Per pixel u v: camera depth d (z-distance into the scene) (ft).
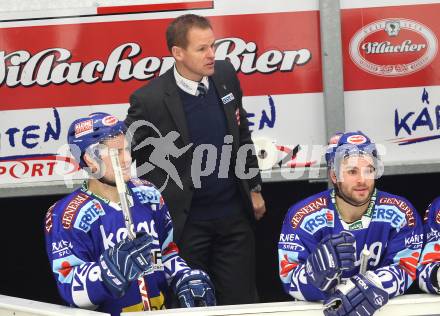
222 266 33.24
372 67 34.81
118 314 23.95
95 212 23.95
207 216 32.71
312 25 34.71
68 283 22.94
